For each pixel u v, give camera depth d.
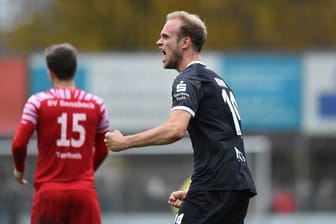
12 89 62.19
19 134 23.20
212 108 19.89
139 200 50.72
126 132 63.31
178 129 19.17
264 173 51.62
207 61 63.81
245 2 101.69
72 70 23.88
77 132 23.67
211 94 19.91
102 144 24.31
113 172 50.53
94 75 63.09
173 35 20.25
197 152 20.02
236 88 63.81
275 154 67.81
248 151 51.72
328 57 63.91
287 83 63.88
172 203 21.72
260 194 51.31
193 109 19.47
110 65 63.16
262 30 101.56
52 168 23.59
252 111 63.88
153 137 19.19
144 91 63.16
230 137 19.97
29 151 48.28
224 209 19.77
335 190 64.94
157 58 63.25
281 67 63.81
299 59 63.81
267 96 63.81
